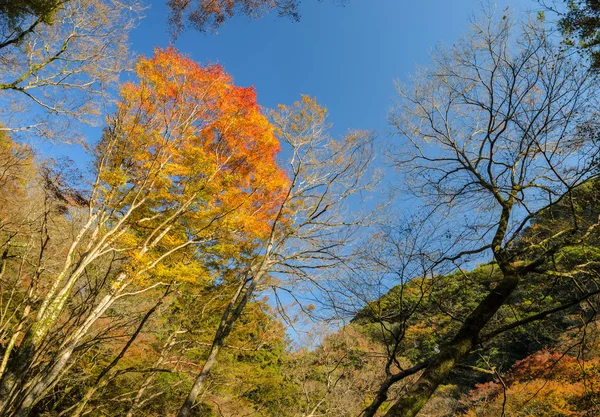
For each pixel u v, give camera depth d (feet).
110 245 27.43
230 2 20.33
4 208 29.07
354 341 22.45
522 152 17.25
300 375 34.76
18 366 18.79
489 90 18.79
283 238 27.76
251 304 31.45
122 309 27.45
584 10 15.57
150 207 32.83
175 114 31.32
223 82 33.37
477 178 18.48
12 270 25.16
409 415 9.57
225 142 34.42
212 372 31.73
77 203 27.25
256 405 39.27
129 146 30.01
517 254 14.60
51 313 20.92
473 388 42.80
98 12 33.12
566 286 15.24
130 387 30.19
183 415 17.80
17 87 32.04
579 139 14.93
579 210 15.15
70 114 34.91
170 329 32.99
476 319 11.99
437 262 13.16
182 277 25.17
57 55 33.17
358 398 25.82
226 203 30.07
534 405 29.91
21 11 29.50
